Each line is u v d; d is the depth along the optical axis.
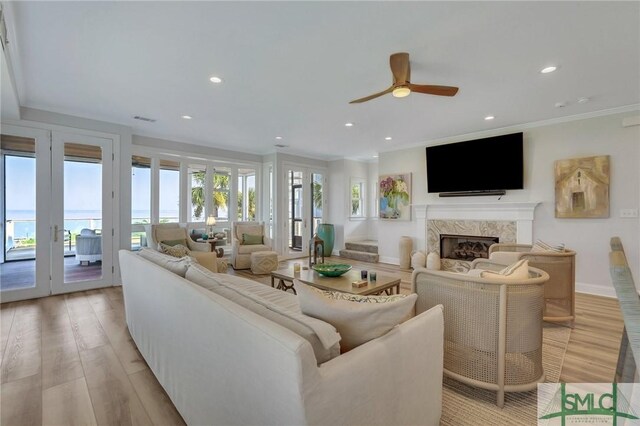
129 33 2.29
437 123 4.54
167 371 1.77
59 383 2.00
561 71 2.84
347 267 3.46
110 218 4.45
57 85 3.22
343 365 1.01
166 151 5.54
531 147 4.56
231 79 3.06
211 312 1.27
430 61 2.66
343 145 6.15
